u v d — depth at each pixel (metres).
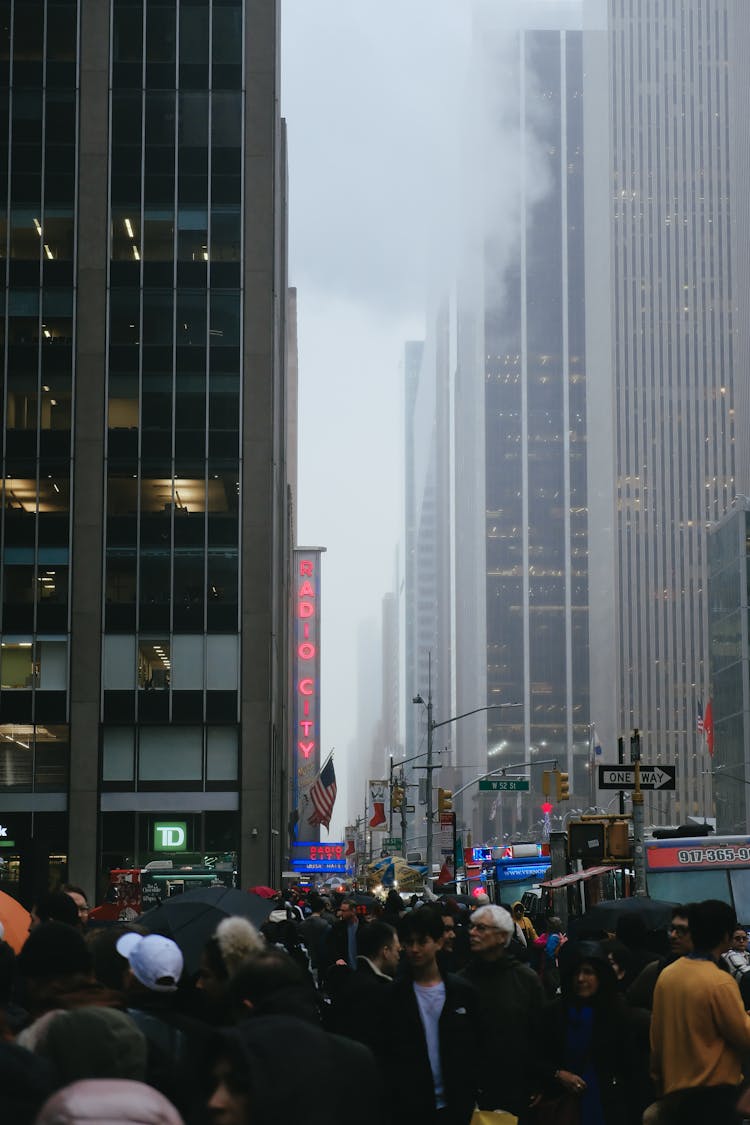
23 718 80.56
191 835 79.94
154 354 84.62
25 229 85.44
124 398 84.12
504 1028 13.84
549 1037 13.57
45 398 83.81
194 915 16.86
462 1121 11.97
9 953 8.76
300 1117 6.38
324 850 148.25
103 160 86.25
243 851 79.81
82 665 81.19
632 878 36.84
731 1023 11.68
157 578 82.38
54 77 87.00
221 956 10.77
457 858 66.69
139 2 87.94
